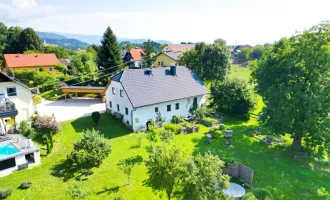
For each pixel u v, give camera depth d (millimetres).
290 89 23641
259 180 19281
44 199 15305
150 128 23406
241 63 117125
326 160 23578
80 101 40500
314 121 22016
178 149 13555
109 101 33281
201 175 11742
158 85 31359
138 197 15969
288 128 23312
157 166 13000
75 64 56656
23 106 27969
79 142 19828
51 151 22031
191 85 35000
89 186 16844
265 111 25797
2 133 23891
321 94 21906
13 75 52750
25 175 17969
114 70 51219
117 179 17891
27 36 84750
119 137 26219
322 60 22094
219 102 37156
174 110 32250
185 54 48688
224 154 23562
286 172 20734
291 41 24969
